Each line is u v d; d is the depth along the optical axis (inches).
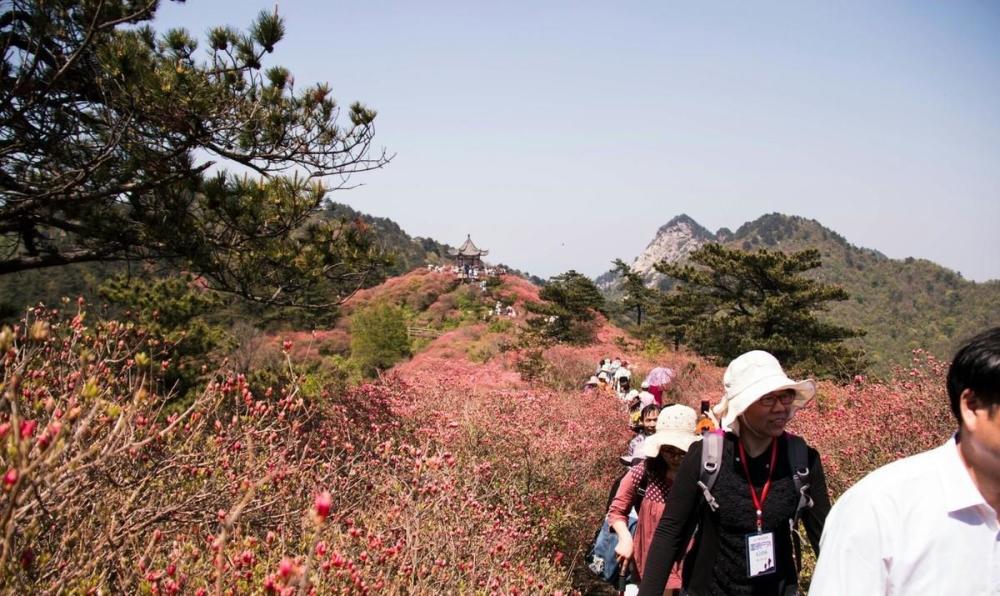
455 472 153.7
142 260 273.6
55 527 74.8
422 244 5812.0
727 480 86.6
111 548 77.3
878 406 245.3
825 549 58.4
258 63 255.1
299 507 116.6
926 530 54.3
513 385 633.6
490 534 146.1
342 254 294.2
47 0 212.8
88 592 70.1
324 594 83.7
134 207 253.8
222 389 110.0
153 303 405.7
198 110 228.5
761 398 83.7
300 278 288.0
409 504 120.4
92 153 248.8
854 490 58.7
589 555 145.1
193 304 424.5
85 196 240.4
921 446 216.1
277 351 719.1
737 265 1210.0
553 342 1162.0
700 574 88.5
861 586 55.0
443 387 357.1
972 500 53.6
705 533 88.6
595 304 1669.5
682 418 123.7
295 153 275.7
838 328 1156.5
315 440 176.4
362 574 96.8
